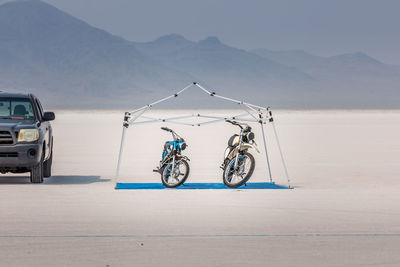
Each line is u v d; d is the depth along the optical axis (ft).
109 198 55.42
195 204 52.08
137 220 44.39
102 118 377.71
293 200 54.65
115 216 46.03
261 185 66.33
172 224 42.93
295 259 32.99
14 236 38.75
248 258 33.19
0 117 68.85
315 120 333.42
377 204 52.37
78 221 43.96
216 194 58.44
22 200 53.83
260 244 36.65
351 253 34.42
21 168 66.44
